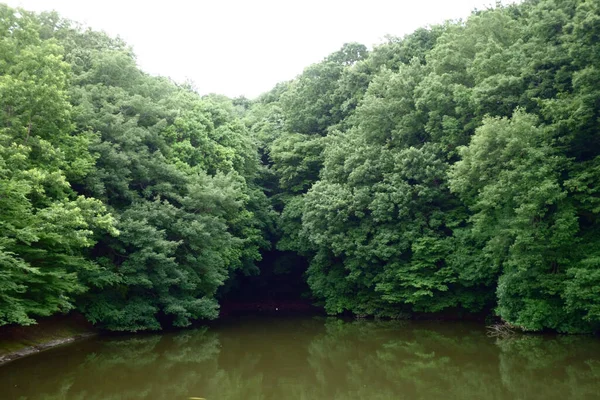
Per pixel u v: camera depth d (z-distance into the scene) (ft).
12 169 46.03
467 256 75.36
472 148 63.62
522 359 53.01
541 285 61.31
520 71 68.33
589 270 55.67
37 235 44.83
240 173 97.35
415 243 79.92
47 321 63.05
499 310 68.95
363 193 83.76
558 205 59.67
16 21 59.16
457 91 76.95
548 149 58.85
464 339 68.03
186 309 72.38
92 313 64.18
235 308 115.75
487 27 82.48
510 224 60.85
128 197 68.18
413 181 83.56
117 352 58.90
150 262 66.28
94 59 75.66
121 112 74.23
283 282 122.72
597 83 57.11
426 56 92.27
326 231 87.61
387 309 91.25
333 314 99.71
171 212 69.00
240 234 94.63
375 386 44.19
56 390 42.11
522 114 62.28
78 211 46.62
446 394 40.75
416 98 85.71
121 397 40.24
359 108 91.61
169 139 81.41
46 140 56.49
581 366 48.67
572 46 59.06
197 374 49.08
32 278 48.42
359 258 85.71
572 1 65.82
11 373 47.37
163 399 39.78
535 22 71.46
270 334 75.20
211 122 91.50
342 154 92.27
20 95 51.83
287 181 108.37
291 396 41.14
